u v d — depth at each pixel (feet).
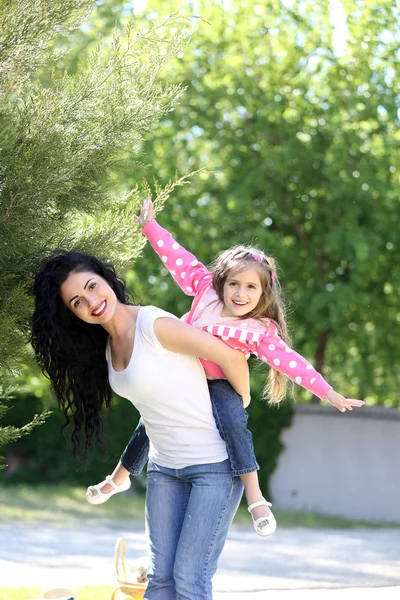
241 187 55.47
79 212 17.58
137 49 16.67
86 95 15.80
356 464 59.00
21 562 32.22
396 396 67.36
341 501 58.95
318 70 58.23
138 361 13.15
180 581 13.10
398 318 60.49
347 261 57.41
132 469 15.21
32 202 15.16
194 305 14.53
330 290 57.62
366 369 62.23
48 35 16.17
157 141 55.77
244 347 13.88
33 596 22.99
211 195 58.70
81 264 13.75
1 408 17.39
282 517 54.75
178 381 13.21
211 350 13.17
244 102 57.21
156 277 55.98
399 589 26.43
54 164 15.03
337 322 56.54
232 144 56.49
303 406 59.88
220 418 13.46
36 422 16.52
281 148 54.70
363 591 25.96
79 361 14.30
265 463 59.82
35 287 14.02
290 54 58.23
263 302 13.99
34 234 15.44
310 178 56.85
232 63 58.49
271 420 59.67
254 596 24.71
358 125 56.75
